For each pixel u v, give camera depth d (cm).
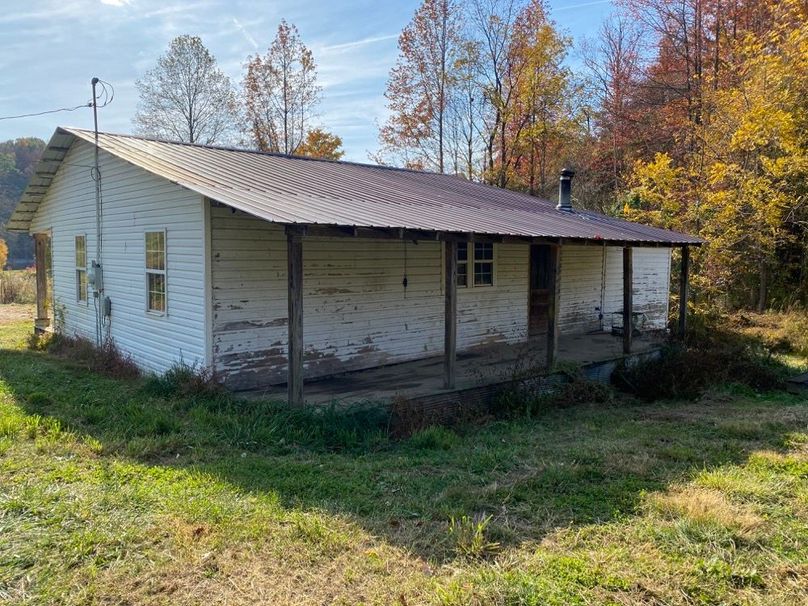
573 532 382
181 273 773
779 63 1507
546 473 491
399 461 533
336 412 629
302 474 484
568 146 2653
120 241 934
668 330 1306
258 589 311
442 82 2648
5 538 353
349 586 316
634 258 1405
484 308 1106
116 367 865
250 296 762
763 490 455
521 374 830
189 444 546
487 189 1355
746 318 1540
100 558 335
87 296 1067
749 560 349
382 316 926
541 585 314
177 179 689
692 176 1694
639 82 2395
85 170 1035
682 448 573
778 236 1574
